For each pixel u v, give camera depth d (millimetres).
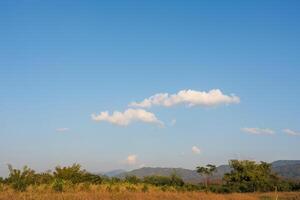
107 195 38438
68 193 38969
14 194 35312
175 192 50969
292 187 78812
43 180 50281
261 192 72000
